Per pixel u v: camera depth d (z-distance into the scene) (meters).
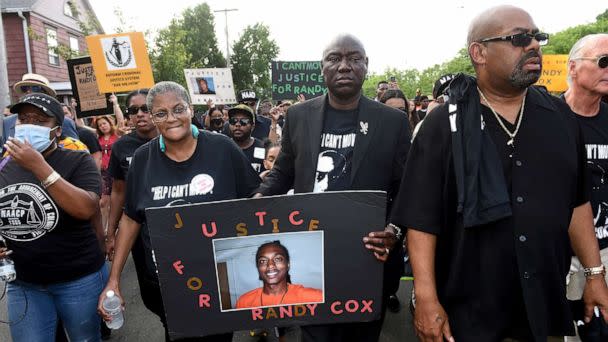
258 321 2.24
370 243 2.16
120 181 3.89
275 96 9.09
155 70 16.94
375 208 2.15
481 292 1.87
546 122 1.85
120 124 6.45
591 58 2.62
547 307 1.82
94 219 2.74
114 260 2.62
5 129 4.67
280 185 2.89
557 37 22.44
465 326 1.91
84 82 6.42
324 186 2.67
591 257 2.07
